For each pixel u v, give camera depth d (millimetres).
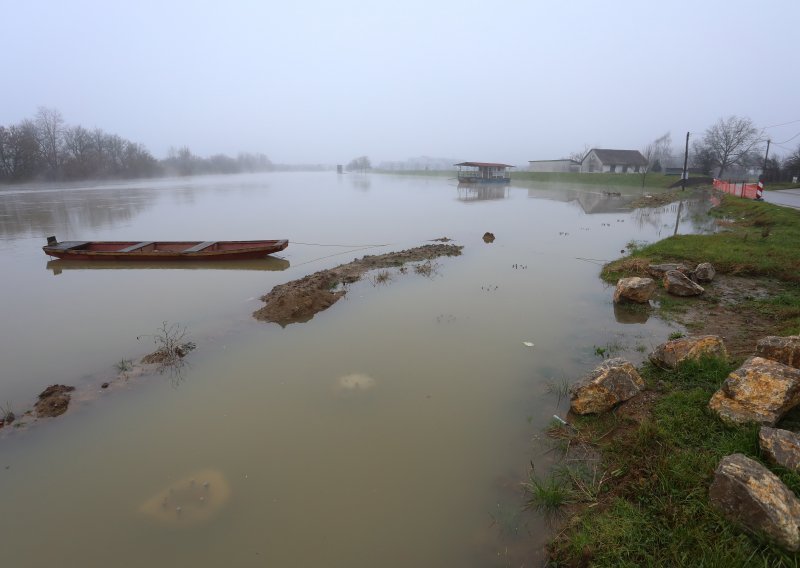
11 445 6008
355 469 5398
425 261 15633
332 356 8320
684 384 6258
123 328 10031
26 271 15328
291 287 12367
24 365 8336
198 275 14594
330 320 10109
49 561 4340
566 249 17734
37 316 10891
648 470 4703
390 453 5656
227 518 4730
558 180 68875
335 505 4863
